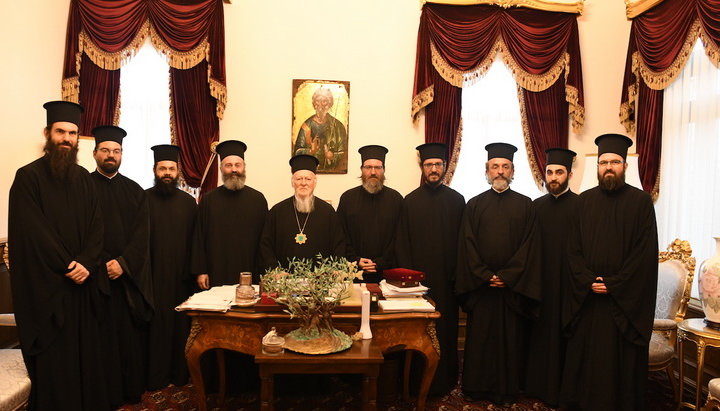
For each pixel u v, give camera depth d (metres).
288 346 2.44
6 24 3.85
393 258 3.92
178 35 4.71
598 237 3.32
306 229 3.67
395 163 5.12
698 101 4.41
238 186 3.84
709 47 4.16
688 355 4.14
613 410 3.17
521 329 3.70
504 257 3.62
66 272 2.83
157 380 3.64
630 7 5.01
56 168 2.88
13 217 2.79
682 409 3.48
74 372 2.86
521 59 5.06
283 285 2.51
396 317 2.73
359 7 5.07
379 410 3.39
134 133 4.81
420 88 4.99
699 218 4.38
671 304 3.71
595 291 3.22
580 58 5.16
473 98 5.19
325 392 3.67
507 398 3.56
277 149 5.00
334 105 5.02
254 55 4.95
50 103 2.93
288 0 4.99
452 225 3.94
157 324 3.64
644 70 4.88
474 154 5.18
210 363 3.61
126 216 3.49
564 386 3.39
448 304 3.81
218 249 3.78
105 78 4.67
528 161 5.14
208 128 4.84
